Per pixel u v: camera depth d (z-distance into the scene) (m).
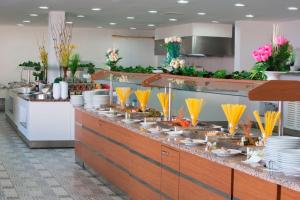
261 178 2.95
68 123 9.02
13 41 15.10
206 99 11.41
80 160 7.40
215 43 12.86
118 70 7.42
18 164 7.45
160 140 4.42
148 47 16.02
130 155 5.27
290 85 3.25
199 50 12.73
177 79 5.08
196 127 4.76
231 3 8.72
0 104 15.38
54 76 10.67
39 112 8.91
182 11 10.11
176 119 5.13
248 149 3.56
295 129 10.08
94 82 9.59
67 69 9.79
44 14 11.38
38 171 6.97
